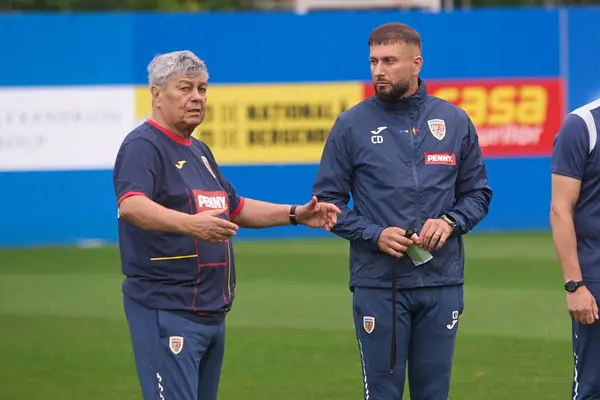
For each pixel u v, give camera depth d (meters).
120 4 90.00
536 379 28.53
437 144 20.11
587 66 58.66
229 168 56.28
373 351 20.23
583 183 19.64
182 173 18.16
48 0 85.38
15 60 54.25
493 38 57.84
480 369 29.67
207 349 18.81
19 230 55.16
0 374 29.47
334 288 42.69
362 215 20.20
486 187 20.66
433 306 20.14
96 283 44.31
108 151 55.62
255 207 19.83
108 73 55.19
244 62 56.19
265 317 37.16
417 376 20.62
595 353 19.81
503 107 58.09
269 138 56.56
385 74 19.81
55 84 54.78
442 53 57.56
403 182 19.86
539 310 37.97
